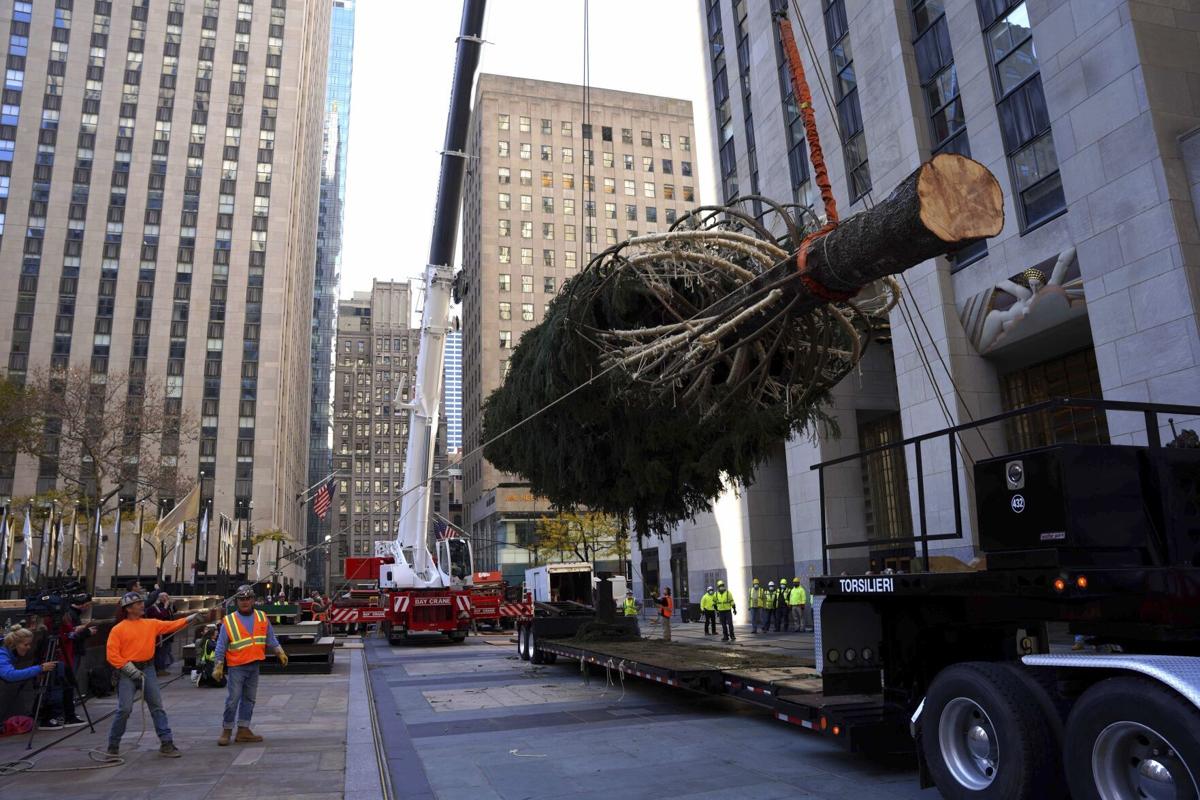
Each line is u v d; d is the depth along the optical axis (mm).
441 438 137250
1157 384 14461
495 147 91250
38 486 69438
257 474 78625
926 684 6906
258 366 81312
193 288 81500
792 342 9031
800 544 26484
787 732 9016
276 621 19812
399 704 11961
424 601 24688
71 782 6980
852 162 25641
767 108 30875
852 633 7891
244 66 87938
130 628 8039
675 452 13508
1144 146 15047
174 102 85062
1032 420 20156
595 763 7699
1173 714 3949
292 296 94375
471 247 95812
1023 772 4816
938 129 22172
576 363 11250
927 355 21016
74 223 79938
